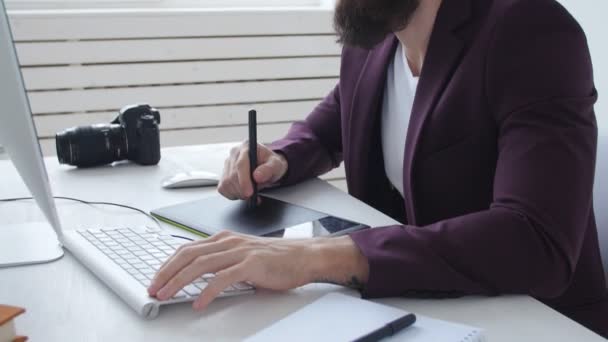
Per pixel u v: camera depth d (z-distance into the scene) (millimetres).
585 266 1144
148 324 809
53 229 1094
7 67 871
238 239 908
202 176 1375
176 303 850
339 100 1538
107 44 2455
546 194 916
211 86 2617
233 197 1253
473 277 883
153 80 2541
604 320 1140
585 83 1011
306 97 2750
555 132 954
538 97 988
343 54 1442
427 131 1140
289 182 1376
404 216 1423
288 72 2695
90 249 990
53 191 1322
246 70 2641
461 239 896
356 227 1096
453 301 878
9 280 934
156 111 1519
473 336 742
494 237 893
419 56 1245
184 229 1123
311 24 2662
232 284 866
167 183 1352
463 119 1105
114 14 2428
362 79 1362
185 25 2514
